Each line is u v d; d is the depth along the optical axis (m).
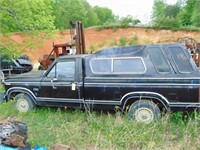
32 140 4.91
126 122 5.37
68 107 6.39
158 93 5.41
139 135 4.84
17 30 12.09
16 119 6.27
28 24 11.02
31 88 6.76
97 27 36.72
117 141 4.80
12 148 4.04
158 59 5.51
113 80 5.80
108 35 35.84
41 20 11.91
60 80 6.38
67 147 4.53
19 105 6.96
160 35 34.69
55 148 4.55
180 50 5.42
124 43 33.47
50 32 13.02
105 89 5.86
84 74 6.11
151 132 4.93
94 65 6.04
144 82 5.52
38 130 5.45
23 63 15.44
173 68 5.36
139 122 5.34
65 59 6.37
